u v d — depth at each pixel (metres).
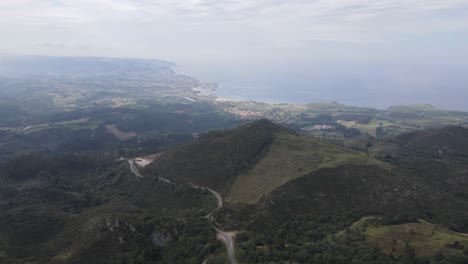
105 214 167.38
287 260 130.12
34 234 161.75
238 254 134.62
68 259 137.00
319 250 137.25
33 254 147.75
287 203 173.12
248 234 150.25
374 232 151.00
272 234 153.25
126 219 155.38
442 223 166.88
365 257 128.38
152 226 154.12
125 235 148.38
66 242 154.75
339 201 179.38
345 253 134.62
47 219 173.12
